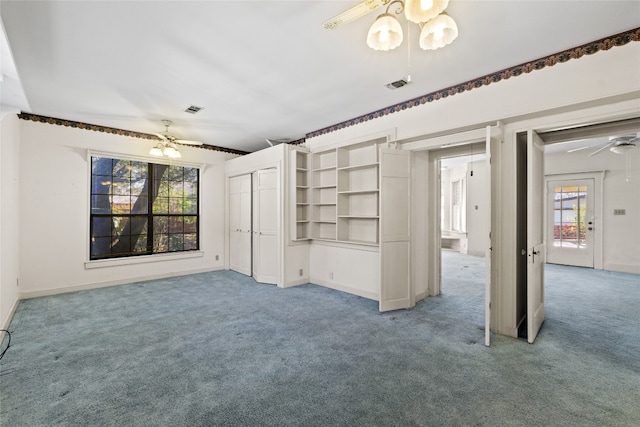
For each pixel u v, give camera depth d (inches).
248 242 235.6
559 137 130.5
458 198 365.1
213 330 126.6
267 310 152.6
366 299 171.8
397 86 132.9
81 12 83.6
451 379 89.4
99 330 126.2
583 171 257.1
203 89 136.9
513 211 121.3
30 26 89.7
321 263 205.0
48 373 92.4
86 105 157.6
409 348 109.7
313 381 88.6
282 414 74.3
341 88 136.1
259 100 149.9
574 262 263.0
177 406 77.1
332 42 99.7
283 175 201.3
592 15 86.0
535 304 119.6
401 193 156.6
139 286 201.2
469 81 127.6
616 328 127.6
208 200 252.5
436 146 147.5
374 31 66.5
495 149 124.3
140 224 219.8
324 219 206.5
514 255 120.9
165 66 115.4
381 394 82.2
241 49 103.8
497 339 117.6
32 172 173.3
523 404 77.7
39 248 175.9
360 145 182.4
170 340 116.6
